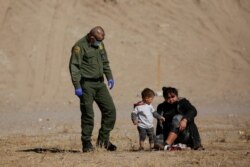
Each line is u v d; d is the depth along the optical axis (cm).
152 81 8669
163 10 10456
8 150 3297
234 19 10719
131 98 7819
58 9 9869
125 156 2761
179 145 2953
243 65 9575
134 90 8262
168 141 2920
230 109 6681
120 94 8044
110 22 9956
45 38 9188
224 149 3109
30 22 9438
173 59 9388
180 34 10038
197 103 7362
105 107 3047
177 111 2970
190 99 7788
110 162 2614
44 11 9738
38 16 9594
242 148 3195
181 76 8975
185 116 2905
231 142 3575
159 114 3012
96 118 5750
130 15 10206
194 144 2961
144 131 3114
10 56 8731
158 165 2509
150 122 3114
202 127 4856
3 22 9356
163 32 9988
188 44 9844
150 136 3122
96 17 9956
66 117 5962
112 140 3894
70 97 7856
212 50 9844
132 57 9250
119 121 5438
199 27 10312
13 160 2812
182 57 9494
